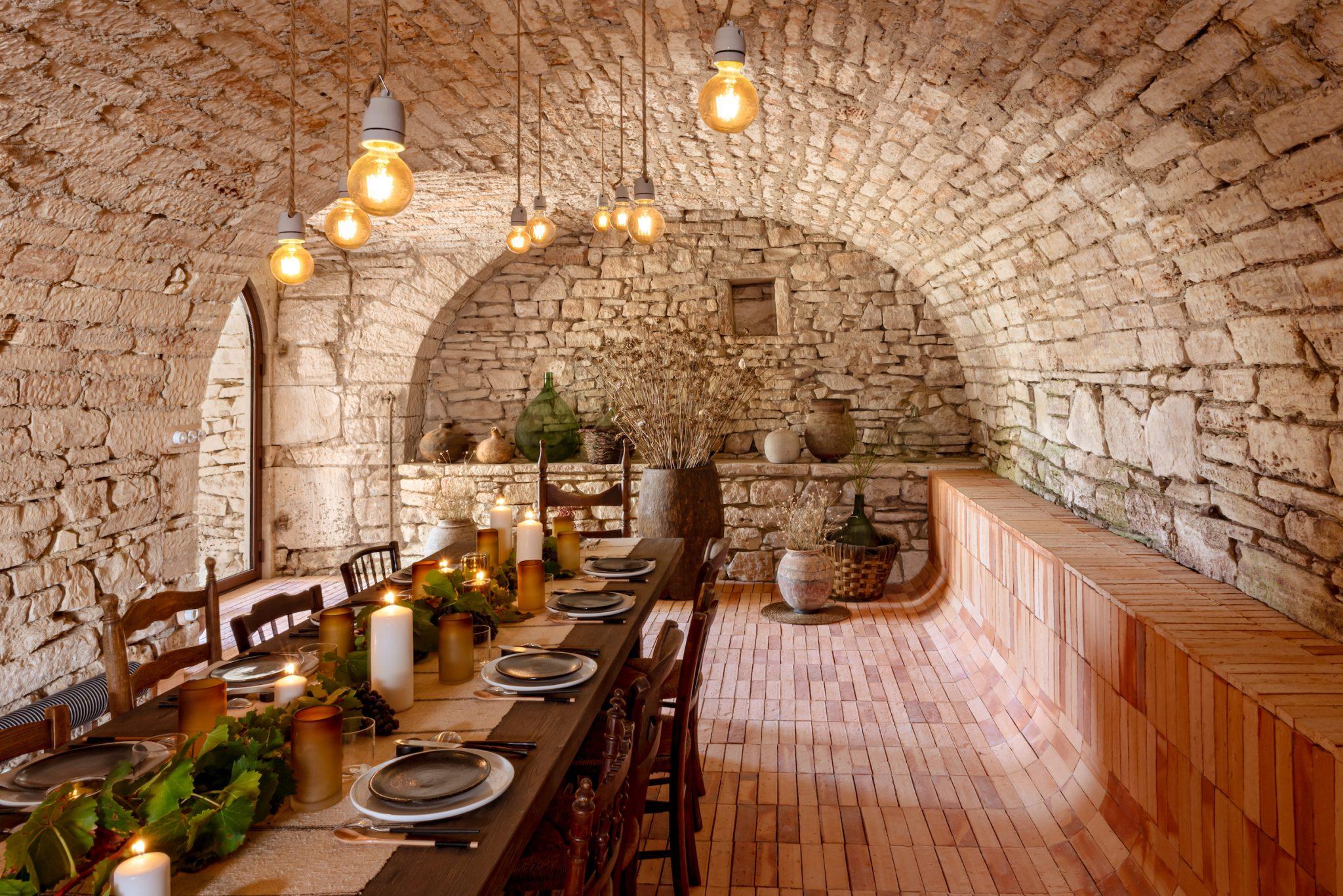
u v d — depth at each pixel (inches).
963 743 133.3
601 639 93.2
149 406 146.9
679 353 230.5
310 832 52.7
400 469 246.4
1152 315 113.4
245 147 118.7
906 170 145.6
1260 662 75.7
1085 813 103.3
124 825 47.4
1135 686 92.7
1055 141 104.0
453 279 243.1
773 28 105.5
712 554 108.1
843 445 234.8
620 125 148.0
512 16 104.0
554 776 61.7
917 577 225.9
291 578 248.2
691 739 106.4
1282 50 65.8
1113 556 119.4
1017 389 195.6
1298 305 82.6
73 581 133.5
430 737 66.3
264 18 92.3
